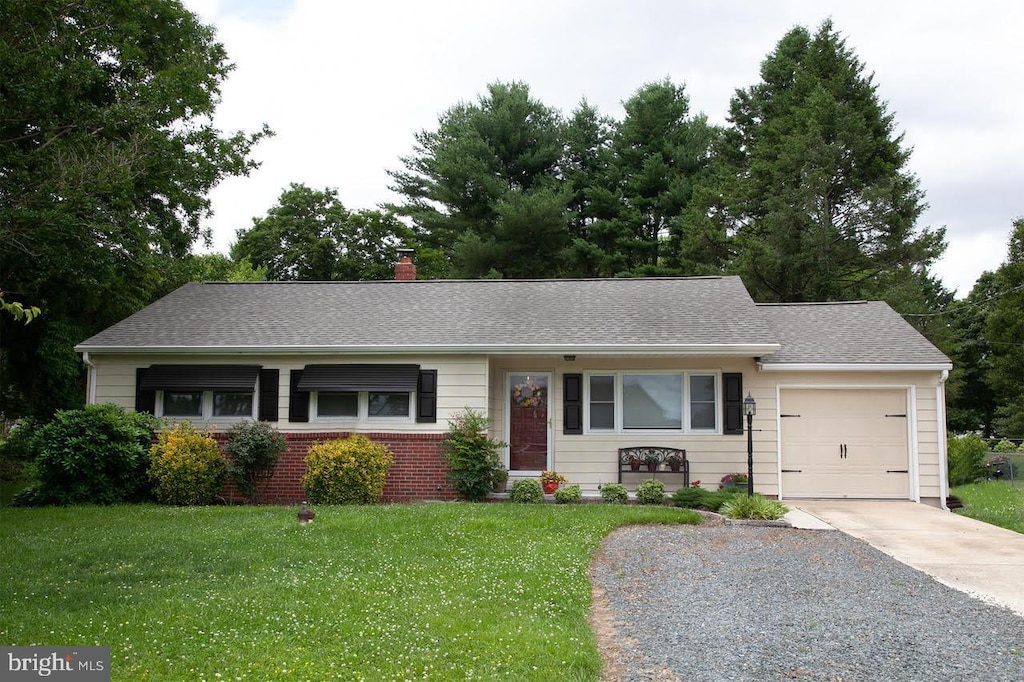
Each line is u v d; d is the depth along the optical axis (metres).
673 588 8.39
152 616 6.79
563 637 6.42
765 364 15.55
